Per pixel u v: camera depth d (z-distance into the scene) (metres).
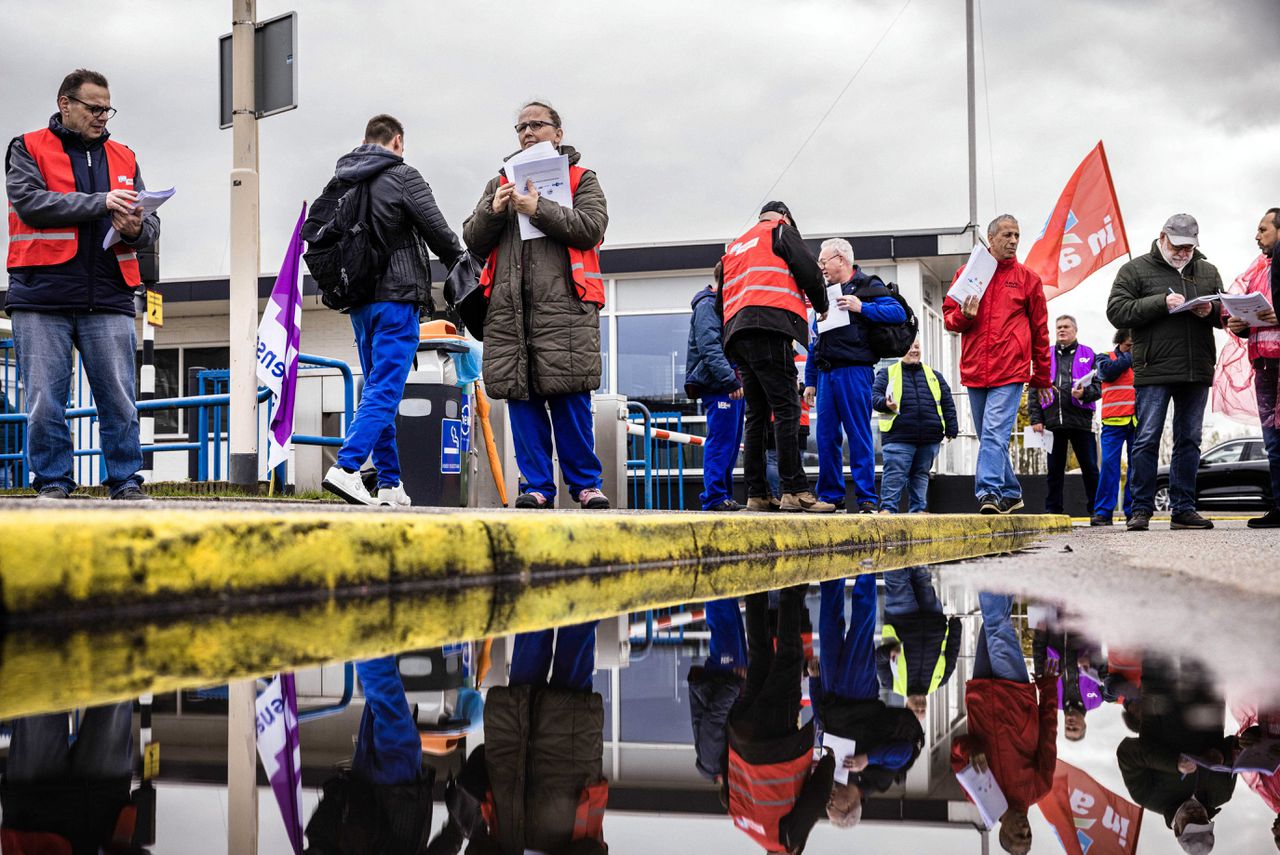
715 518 3.89
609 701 1.37
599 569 3.18
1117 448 9.73
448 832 0.81
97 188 4.37
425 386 6.54
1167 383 7.49
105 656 1.55
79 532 1.83
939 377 8.95
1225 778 0.89
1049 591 2.72
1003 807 0.85
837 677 1.56
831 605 2.49
